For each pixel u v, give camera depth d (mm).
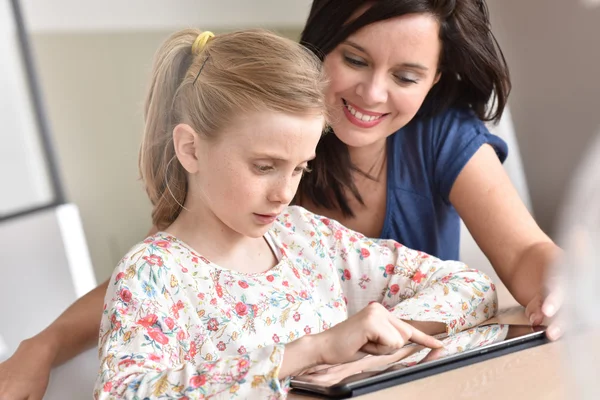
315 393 767
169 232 977
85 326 1126
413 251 1145
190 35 1002
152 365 792
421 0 1164
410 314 1005
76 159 3207
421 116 1389
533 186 3436
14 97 2840
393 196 1392
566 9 3146
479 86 1354
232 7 3340
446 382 766
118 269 897
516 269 1199
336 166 1377
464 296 1052
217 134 889
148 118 1002
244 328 939
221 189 899
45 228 2883
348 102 1229
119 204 3320
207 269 950
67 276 2922
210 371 755
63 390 1030
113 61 3254
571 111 3232
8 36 2818
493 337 915
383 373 778
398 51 1172
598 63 3088
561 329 897
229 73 893
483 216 1293
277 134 866
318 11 1213
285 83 870
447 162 1351
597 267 462
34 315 2838
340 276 1114
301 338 787
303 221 1115
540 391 716
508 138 1721
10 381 1002
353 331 785
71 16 3100
